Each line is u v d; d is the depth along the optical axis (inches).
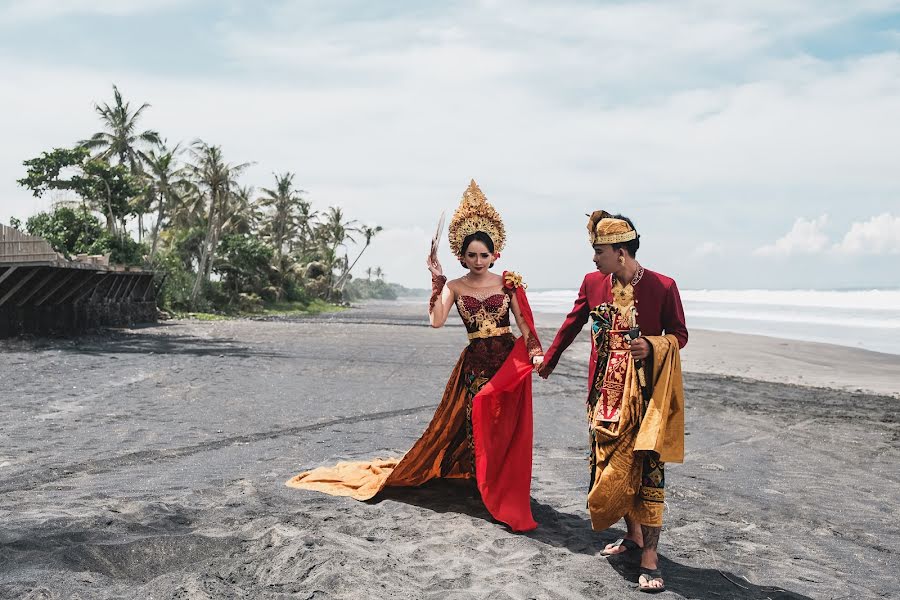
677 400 131.3
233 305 2075.5
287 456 241.8
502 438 167.9
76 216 1466.5
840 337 1053.2
